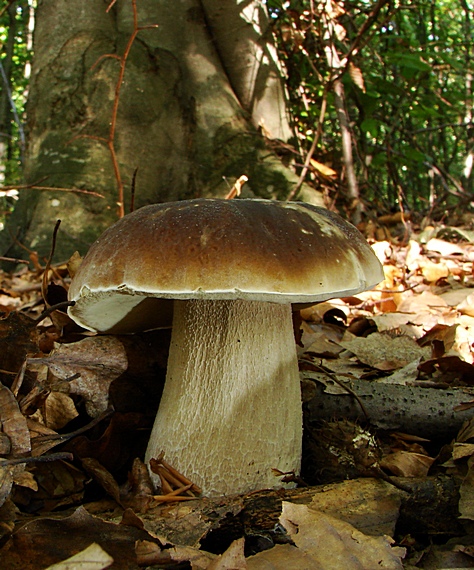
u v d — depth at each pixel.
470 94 0.96
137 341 0.30
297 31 0.77
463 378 0.32
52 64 0.73
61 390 0.27
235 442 0.22
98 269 0.21
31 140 0.75
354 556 0.18
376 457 0.25
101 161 0.70
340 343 0.39
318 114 0.84
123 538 0.19
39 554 0.18
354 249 0.22
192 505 0.21
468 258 0.63
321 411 0.27
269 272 0.19
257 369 0.23
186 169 0.73
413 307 0.48
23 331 0.27
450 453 0.25
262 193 0.73
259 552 0.19
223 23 0.75
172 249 0.20
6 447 0.22
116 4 0.74
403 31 0.83
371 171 0.98
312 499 0.21
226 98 0.75
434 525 0.21
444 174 0.92
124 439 0.27
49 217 0.70
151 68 0.72
